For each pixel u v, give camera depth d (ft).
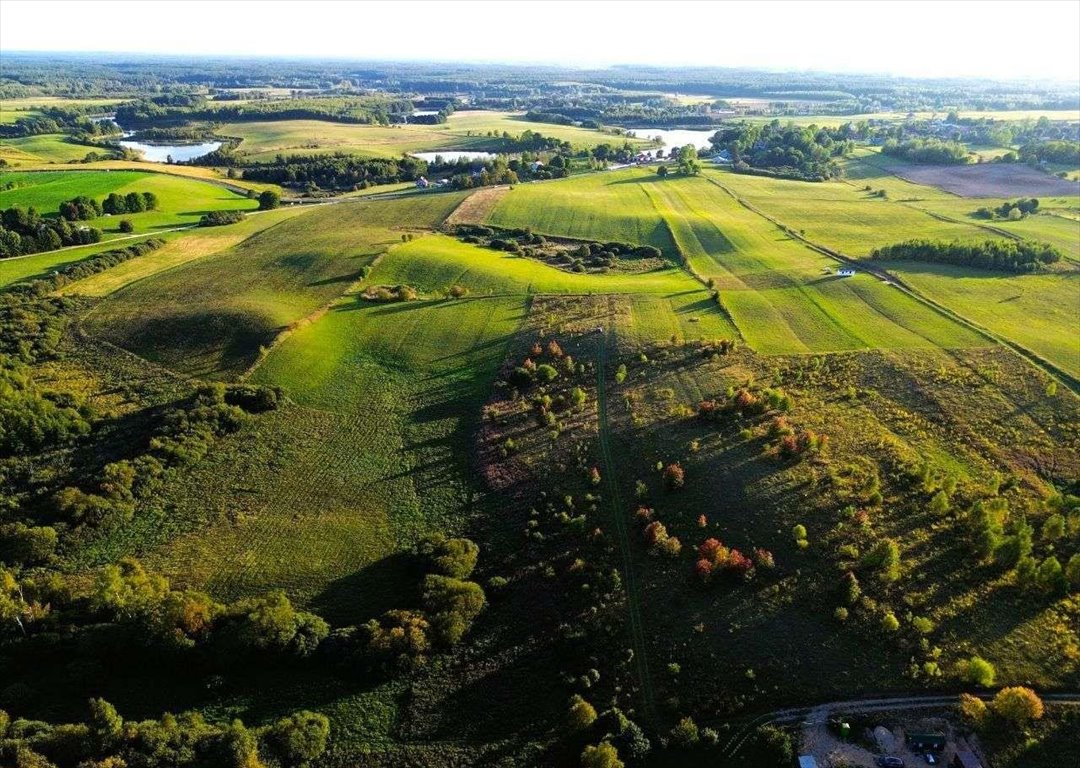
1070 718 134.82
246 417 251.60
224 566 189.26
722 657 152.66
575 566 177.37
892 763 129.08
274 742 137.90
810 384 256.11
